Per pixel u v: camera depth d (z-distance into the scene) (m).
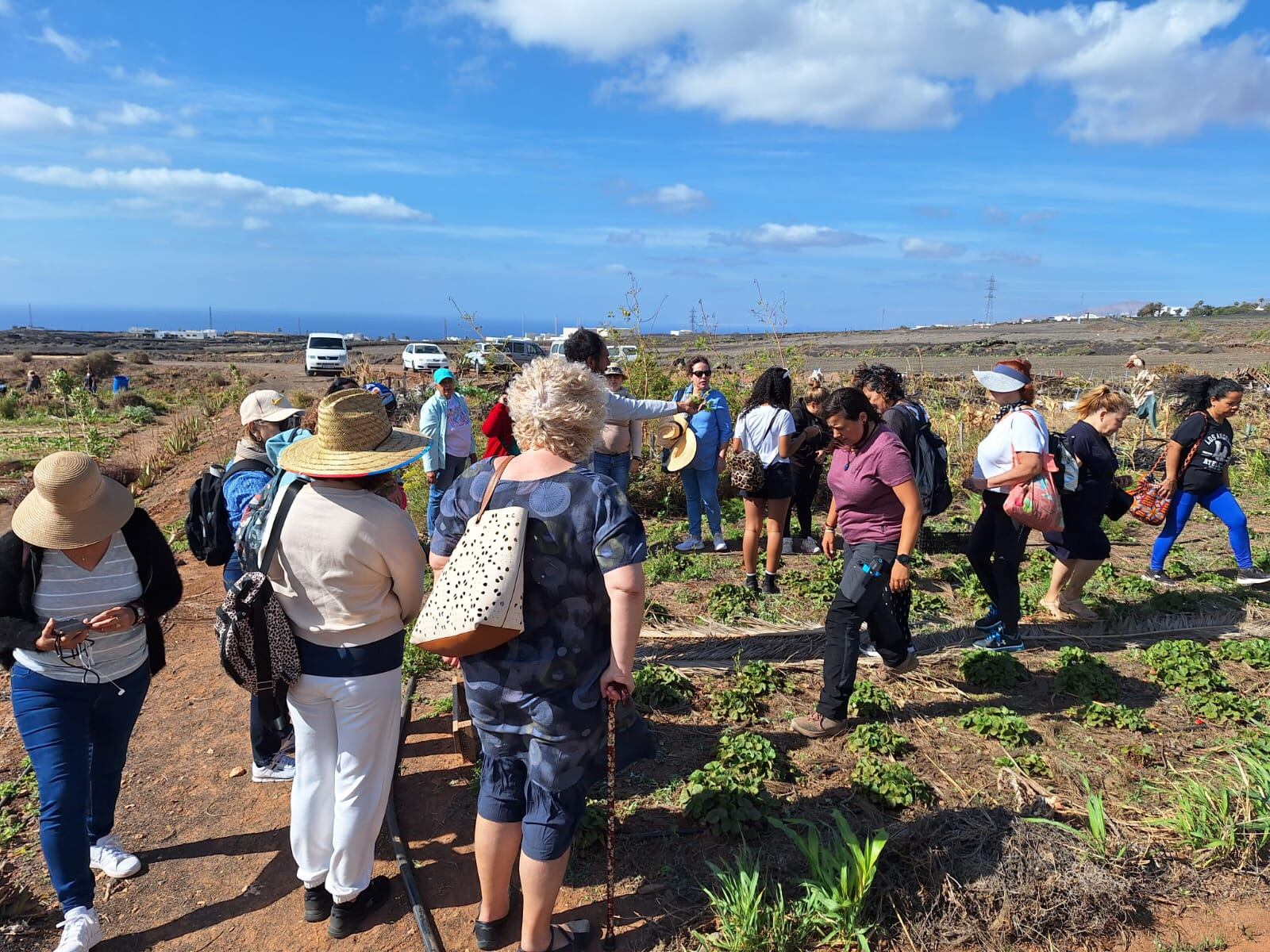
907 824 3.84
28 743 3.37
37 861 3.90
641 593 2.80
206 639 6.69
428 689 5.62
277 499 3.23
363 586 3.19
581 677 2.91
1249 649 5.98
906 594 5.03
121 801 4.36
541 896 2.98
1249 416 16.73
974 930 3.34
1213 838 3.84
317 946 3.37
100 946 3.38
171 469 16.25
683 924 3.40
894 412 5.98
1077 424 6.49
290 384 35.34
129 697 3.62
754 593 7.29
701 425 8.56
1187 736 4.89
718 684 5.60
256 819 4.22
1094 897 3.46
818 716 4.86
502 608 2.73
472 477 3.07
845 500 4.79
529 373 3.02
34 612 3.35
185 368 53.31
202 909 3.59
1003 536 5.98
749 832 3.92
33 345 91.69
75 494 3.23
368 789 3.33
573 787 2.96
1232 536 7.54
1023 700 5.40
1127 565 8.41
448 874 3.77
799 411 8.76
